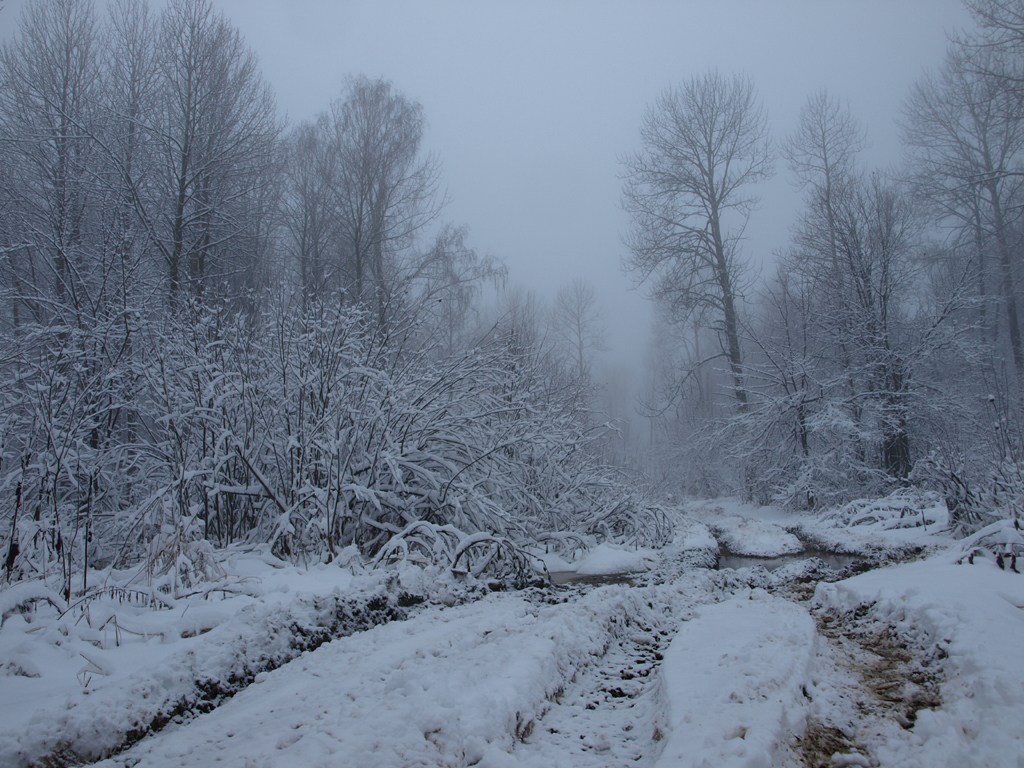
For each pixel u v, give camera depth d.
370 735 3.76
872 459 22.70
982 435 19.39
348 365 11.66
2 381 10.09
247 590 7.08
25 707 4.31
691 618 7.12
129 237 12.59
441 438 11.55
